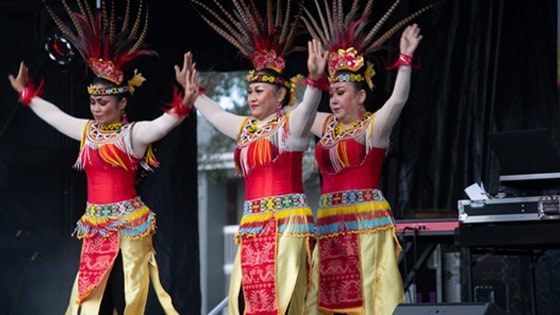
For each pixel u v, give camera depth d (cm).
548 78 1309
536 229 995
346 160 1066
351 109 1075
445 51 1355
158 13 1437
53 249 1354
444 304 838
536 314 1166
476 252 1102
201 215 3062
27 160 1342
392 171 1351
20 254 1343
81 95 1377
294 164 1020
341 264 1066
